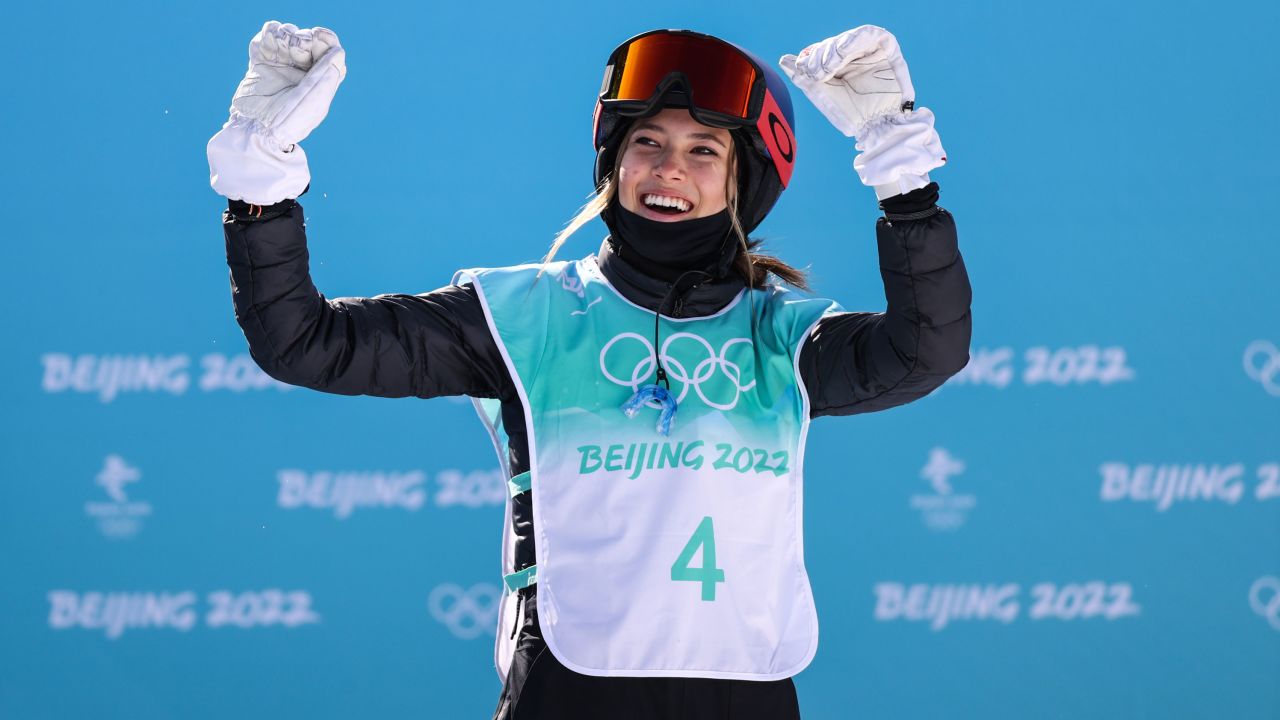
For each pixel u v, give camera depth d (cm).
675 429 664
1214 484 1370
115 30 1304
